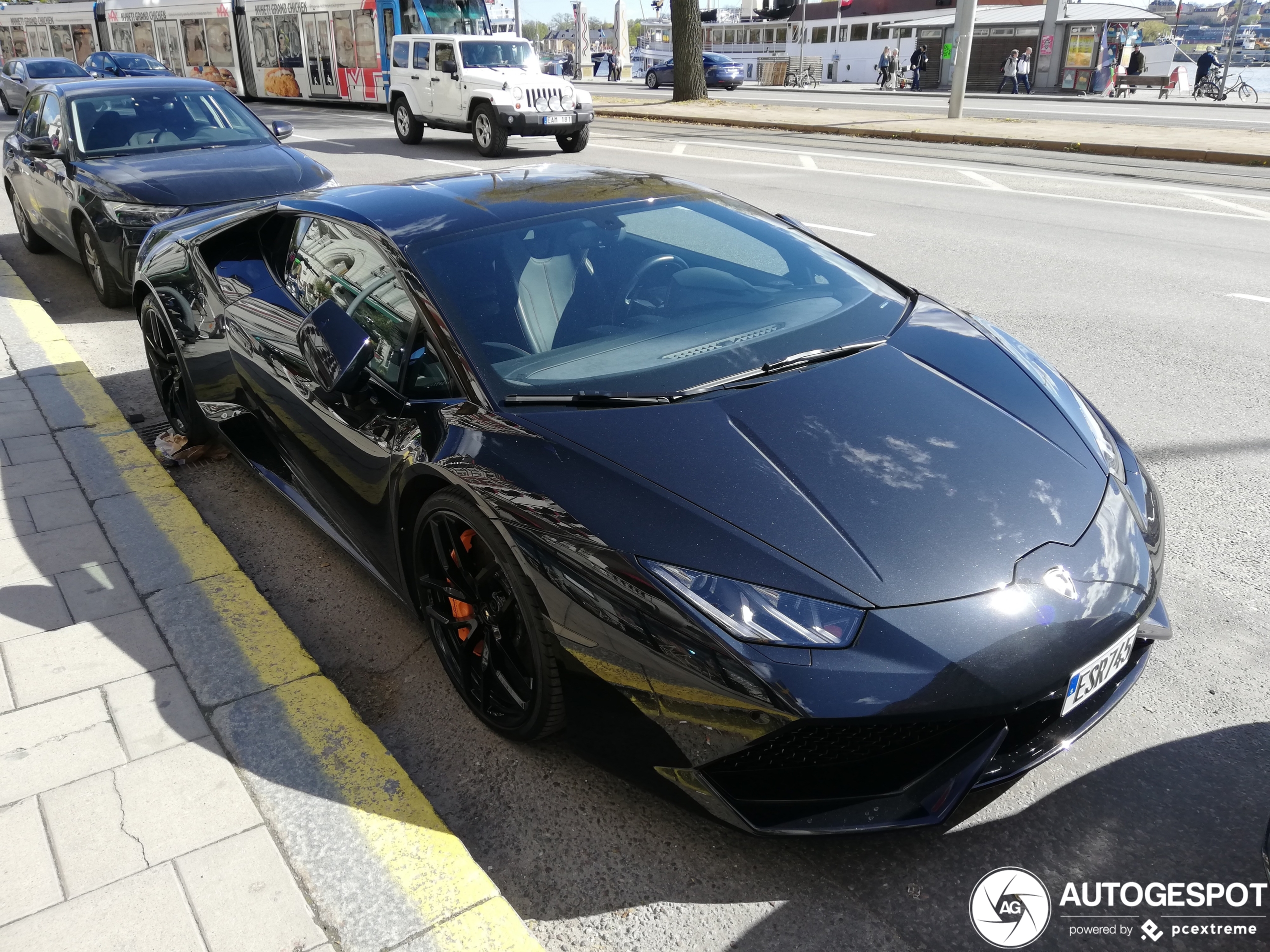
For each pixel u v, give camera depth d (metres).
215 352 3.80
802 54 40.25
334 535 3.27
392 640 3.04
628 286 2.88
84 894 2.05
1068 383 2.86
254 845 2.16
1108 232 8.52
